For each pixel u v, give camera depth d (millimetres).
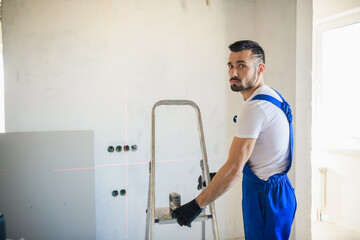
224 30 2520
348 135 2867
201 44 2441
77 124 2082
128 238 2262
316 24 3029
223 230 2600
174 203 1584
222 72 2525
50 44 2006
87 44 2096
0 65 2016
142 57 2252
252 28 2617
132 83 2229
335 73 2961
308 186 2268
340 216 2850
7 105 1922
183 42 2381
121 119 2203
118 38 2178
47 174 2002
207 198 1258
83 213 2100
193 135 2443
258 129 1249
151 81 2283
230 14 2537
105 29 2139
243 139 1237
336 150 2863
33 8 1962
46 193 2000
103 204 2180
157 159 2334
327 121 3049
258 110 1252
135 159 2260
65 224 2049
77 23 2064
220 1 2496
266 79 2486
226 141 2566
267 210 1345
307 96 2244
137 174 2271
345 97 2881
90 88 2111
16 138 1928
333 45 2963
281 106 1319
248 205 1409
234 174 1211
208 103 2484
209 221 2543
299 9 2172
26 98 1959
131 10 2209
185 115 2410
